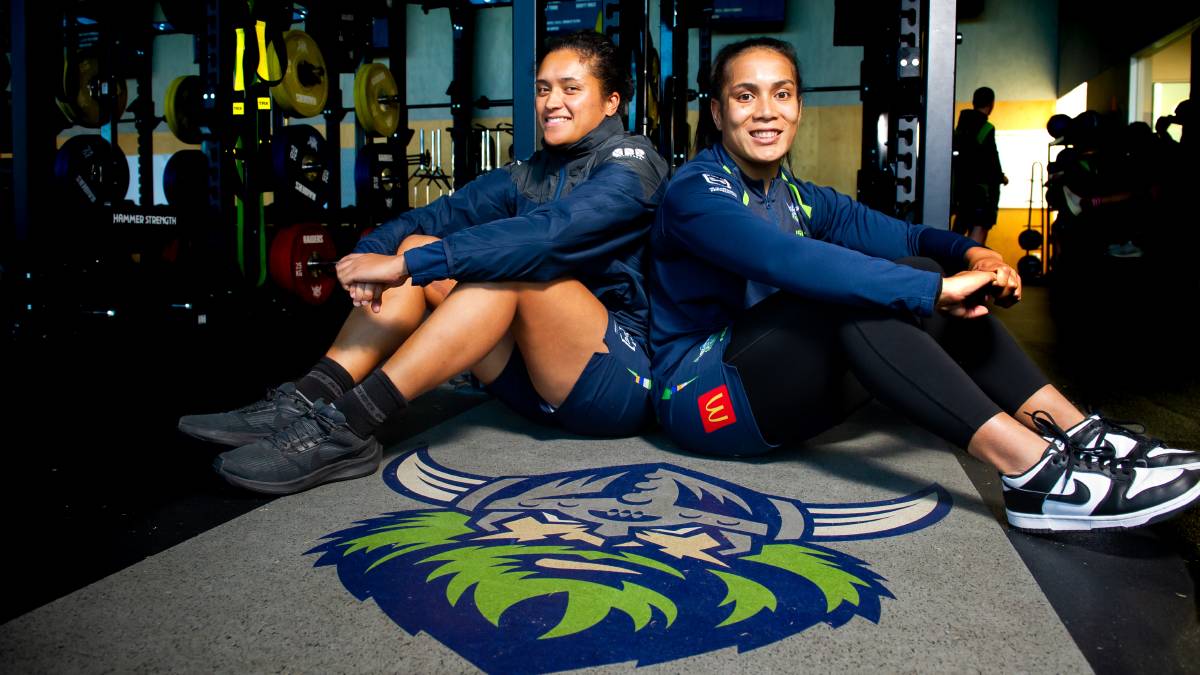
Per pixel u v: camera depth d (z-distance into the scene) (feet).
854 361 3.90
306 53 13.05
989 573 3.23
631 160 4.85
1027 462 3.57
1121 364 9.20
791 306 4.10
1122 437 3.63
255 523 3.84
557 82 4.95
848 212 5.08
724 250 4.05
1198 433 5.91
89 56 13.66
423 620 2.81
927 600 2.98
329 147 13.34
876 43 10.46
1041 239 27.02
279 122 15.01
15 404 7.11
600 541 3.56
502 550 3.45
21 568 3.30
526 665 2.51
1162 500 3.40
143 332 11.49
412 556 3.38
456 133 15.10
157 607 2.92
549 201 5.09
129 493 4.40
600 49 5.01
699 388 4.49
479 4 14.94
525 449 5.20
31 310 9.46
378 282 4.33
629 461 4.88
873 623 2.80
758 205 4.67
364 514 3.96
